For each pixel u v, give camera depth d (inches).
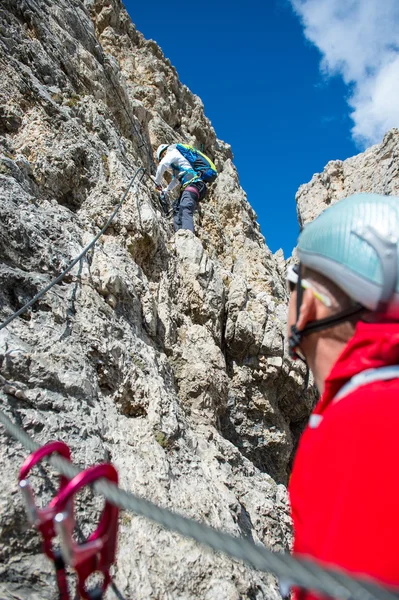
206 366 247.9
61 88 318.3
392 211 45.9
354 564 32.4
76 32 390.6
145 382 174.2
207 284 293.3
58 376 139.6
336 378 43.1
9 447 110.2
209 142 623.2
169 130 527.5
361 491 33.9
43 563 98.6
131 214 262.4
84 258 199.0
